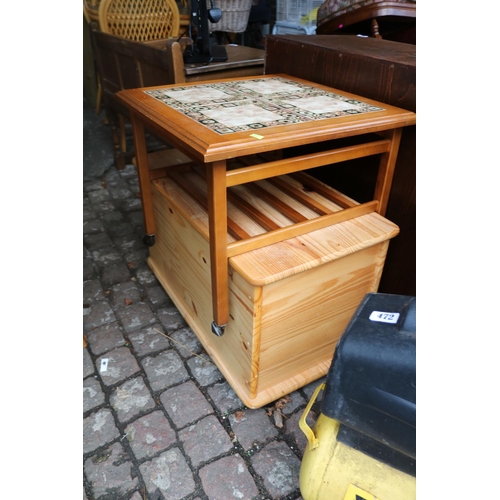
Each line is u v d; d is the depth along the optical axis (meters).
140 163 1.50
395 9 2.04
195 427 1.28
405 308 0.88
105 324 1.67
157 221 1.65
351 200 1.36
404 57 1.33
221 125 1.06
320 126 1.06
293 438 1.26
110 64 2.65
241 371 1.31
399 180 1.37
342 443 0.93
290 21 3.99
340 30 2.48
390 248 1.49
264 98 1.34
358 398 0.83
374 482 0.90
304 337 1.30
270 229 1.23
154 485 1.13
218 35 3.67
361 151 1.19
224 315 1.21
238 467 1.18
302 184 1.49
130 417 1.31
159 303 1.79
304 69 1.65
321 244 1.17
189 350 1.56
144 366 1.49
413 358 0.76
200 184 1.48
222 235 1.06
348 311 1.37
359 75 1.41
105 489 1.12
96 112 3.50
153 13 2.82
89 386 1.41
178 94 1.38
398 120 1.15
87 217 2.39
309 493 0.97
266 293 1.10
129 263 2.03
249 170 1.02
